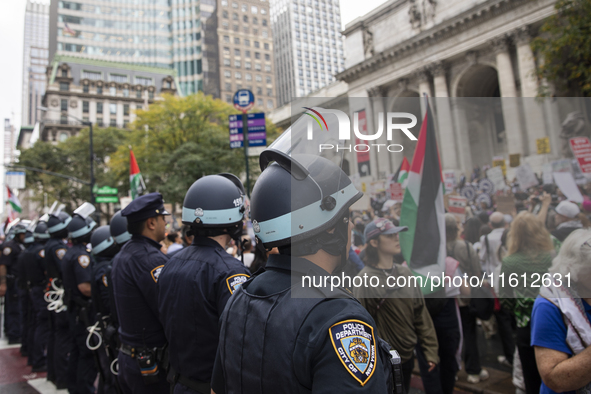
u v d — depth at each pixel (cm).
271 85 9150
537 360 178
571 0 896
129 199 1198
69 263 437
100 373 371
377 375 102
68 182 4262
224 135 2758
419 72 2200
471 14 1959
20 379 576
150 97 7612
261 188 121
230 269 215
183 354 211
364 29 2583
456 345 354
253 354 116
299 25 9931
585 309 171
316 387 98
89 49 9462
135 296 266
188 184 2577
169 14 9862
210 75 8988
